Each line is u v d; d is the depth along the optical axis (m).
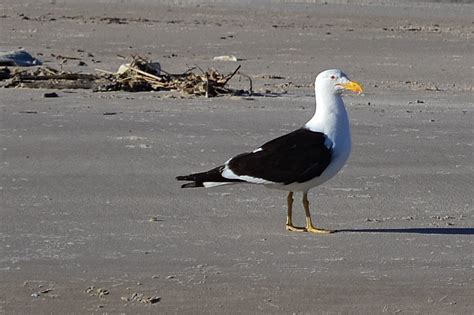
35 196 14.48
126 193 14.73
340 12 53.66
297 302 10.27
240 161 12.45
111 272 11.07
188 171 16.20
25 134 18.84
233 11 52.34
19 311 9.94
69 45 36.34
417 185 15.65
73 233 12.58
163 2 56.38
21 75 26.17
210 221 13.27
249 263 11.45
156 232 12.69
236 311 10.01
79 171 16.08
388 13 53.91
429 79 29.80
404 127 20.58
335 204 14.38
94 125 19.84
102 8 51.66
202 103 23.16
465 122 21.39
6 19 44.41
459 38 42.00
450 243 12.39
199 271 11.14
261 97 24.58
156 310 10.00
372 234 12.78
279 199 14.52
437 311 10.10
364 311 10.08
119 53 34.53
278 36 40.72
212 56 34.25
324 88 12.70
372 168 16.77
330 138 12.60
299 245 12.21
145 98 23.75
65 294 10.40
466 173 16.53
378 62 33.59
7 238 12.30
